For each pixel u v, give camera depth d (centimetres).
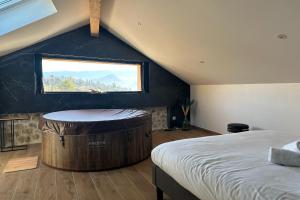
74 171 303
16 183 265
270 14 220
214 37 312
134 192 244
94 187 256
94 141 303
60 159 307
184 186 168
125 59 519
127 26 414
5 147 417
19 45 387
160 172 212
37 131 450
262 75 368
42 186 258
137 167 321
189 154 183
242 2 220
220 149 195
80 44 467
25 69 423
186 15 289
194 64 451
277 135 245
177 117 602
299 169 147
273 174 139
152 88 557
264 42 272
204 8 257
